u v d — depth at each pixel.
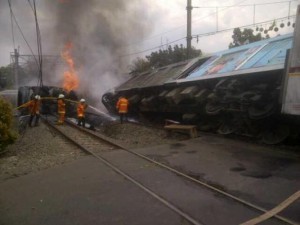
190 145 12.11
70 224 5.97
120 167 9.41
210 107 14.28
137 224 5.75
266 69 11.27
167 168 9.00
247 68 12.24
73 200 7.11
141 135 15.49
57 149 12.62
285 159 9.28
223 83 13.37
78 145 12.78
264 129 12.14
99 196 7.22
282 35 12.95
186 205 6.38
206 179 7.94
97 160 10.46
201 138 13.36
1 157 11.98
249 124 12.45
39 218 6.33
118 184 7.92
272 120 11.60
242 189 7.12
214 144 11.97
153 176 8.37
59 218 6.26
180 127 14.05
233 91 12.80
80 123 19.73
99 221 5.99
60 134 16.16
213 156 10.13
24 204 7.14
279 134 11.41
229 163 9.21
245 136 12.98
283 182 7.37
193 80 15.52
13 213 6.69
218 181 7.74
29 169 10.16
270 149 10.64
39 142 14.26
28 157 11.70
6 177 9.45
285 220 5.48
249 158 9.62
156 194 7.04
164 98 18.06
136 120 23.61
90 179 8.50
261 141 11.85
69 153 11.92
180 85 17.06
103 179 8.41
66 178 8.77
